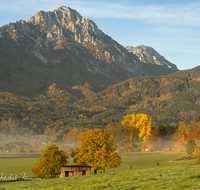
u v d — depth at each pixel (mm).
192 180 28734
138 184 30031
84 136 64188
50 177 59906
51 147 62031
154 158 113438
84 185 32750
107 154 62031
